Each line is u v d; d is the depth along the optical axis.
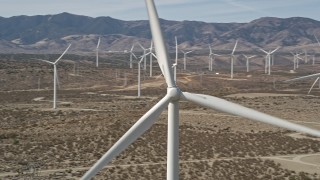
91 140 91.88
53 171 68.88
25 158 77.19
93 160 77.94
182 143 91.75
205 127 108.81
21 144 87.69
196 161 78.38
